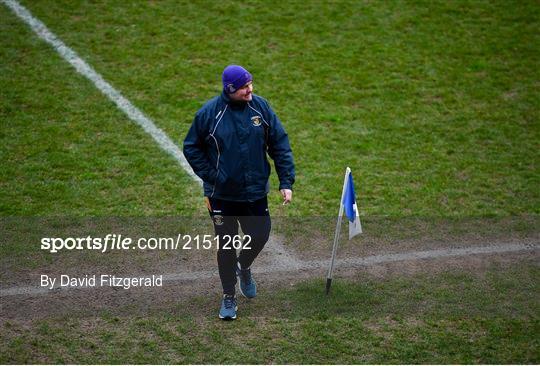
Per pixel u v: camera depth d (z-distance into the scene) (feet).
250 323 72.28
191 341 69.36
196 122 69.10
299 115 117.60
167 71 127.03
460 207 96.99
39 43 131.85
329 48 135.54
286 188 71.36
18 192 96.73
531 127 116.78
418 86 126.52
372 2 149.89
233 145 68.54
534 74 130.72
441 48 136.77
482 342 69.10
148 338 69.72
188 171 103.65
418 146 111.34
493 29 142.82
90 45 132.46
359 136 113.29
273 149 71.77
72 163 103.71
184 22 140.67
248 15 143.74
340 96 122.93
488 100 123.54
